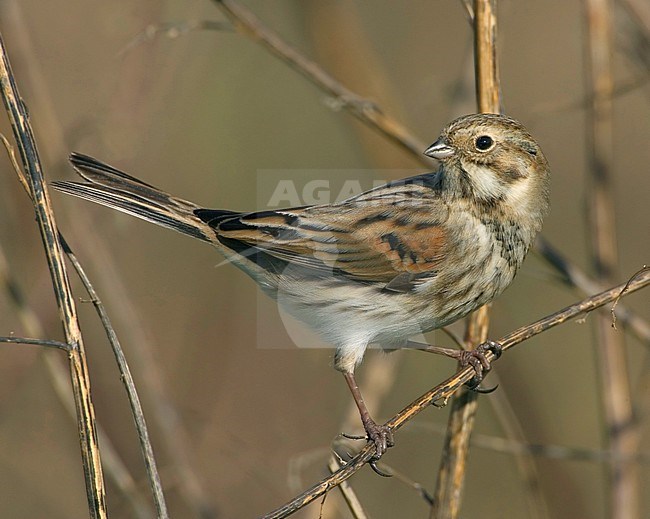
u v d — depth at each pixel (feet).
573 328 49.96
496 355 28.94
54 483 41.88
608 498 35.53
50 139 37.58
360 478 44.96
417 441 45.29
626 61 44.14
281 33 48.70
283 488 41.42
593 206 35.50
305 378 44.42
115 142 38.96
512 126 30.58
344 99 35.32
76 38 42.09
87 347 39.96
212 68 46.68
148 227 45.27
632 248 53.67
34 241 38.81
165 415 37.78
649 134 55.57
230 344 44.62
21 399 42.32
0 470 41.81
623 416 34.58
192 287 45.14
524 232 31.09
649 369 35.86
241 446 42.52
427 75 52.06
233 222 31.94
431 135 49.57
